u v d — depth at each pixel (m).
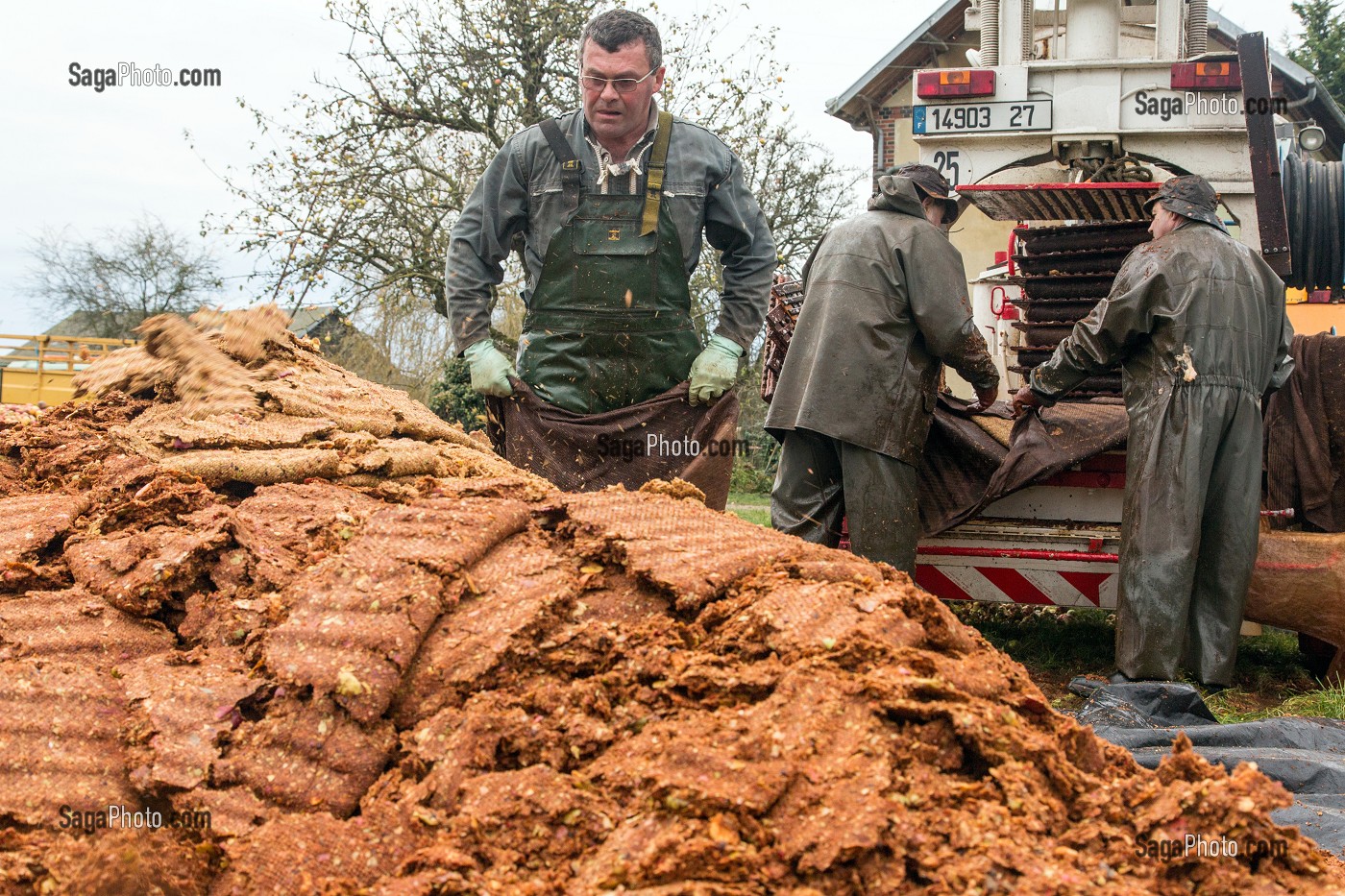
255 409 4.22
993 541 6.00
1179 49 6.65
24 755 2.48
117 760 2.53
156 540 3.16
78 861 2.29
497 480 3.27
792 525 5.75
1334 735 4.33
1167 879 2.14
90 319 19.70
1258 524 5.34
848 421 5.39
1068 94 6.58
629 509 3.14
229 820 2.38
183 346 4.44
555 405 5.00
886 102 20.86
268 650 2.68
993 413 6.14
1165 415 5.27
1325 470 5.87
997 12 6.95
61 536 3.35
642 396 5.02
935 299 5.34
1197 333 5.22
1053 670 6.17
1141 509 5.31
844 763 2.20
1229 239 5.40
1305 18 31.23
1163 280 5.26
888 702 2.33
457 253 5.08
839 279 5.48
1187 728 4.41
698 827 2.11
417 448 3.91
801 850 2.07
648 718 2.46
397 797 2.40
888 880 2.05
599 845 2.21
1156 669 5.23
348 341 17.36
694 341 5.07
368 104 14.11
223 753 2.52
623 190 4.86
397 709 2.58
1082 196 7.04
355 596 2.73
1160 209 5.50
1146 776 2.51
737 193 5.04
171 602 3.02
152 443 3.94
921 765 2.26
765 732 2.30
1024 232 6.21
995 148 6.75
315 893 2.23
